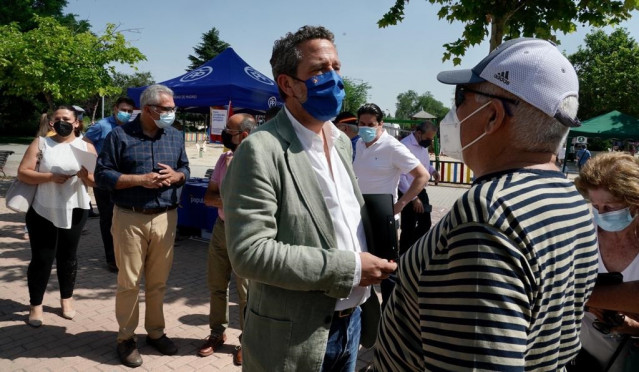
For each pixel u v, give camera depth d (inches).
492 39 207.6
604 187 72.1
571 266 37.6
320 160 62.5
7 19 1020.5
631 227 74.7
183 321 155.7
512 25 221.3
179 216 259.8
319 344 57.7
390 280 130.0
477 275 33.2
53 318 151.6
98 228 286.0
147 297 131.6
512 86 39.1
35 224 142.3
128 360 124.0
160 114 124.1
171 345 132.6
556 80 38.4
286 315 57.6
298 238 56.3
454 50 249.4
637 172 70.7
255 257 52.0
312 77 59.8
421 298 38.7
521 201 35.4
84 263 213.8
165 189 126.3
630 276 74.0
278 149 57.2
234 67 271.3
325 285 53.6
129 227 122.0
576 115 40.1
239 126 126.9
